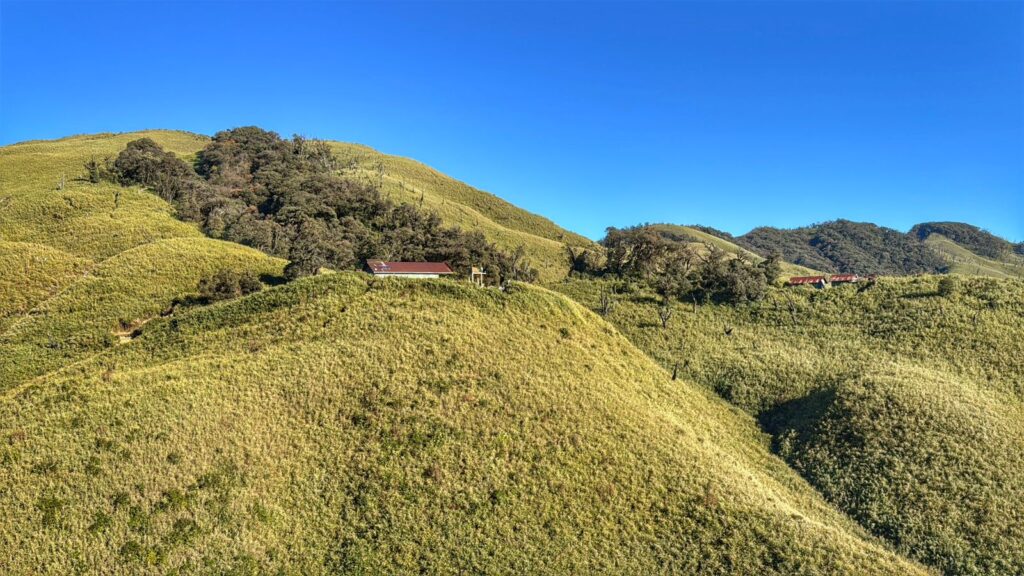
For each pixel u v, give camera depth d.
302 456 39.06
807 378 60.06
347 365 47.06
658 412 49.94
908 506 40.78
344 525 35.12
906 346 63.72
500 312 57.88
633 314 78.12
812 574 33.19
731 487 40.47
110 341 59.78
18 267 71.06
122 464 35.41
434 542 34.38
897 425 48.00
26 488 33.16
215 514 34.09
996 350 60.56
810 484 45.88
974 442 45.44
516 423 43.59
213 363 46.34
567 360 52.97
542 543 34.94
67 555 30.61
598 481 39.66
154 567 30.94
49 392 40.69
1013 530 37.78
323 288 57.88
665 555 34.72
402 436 41.00
